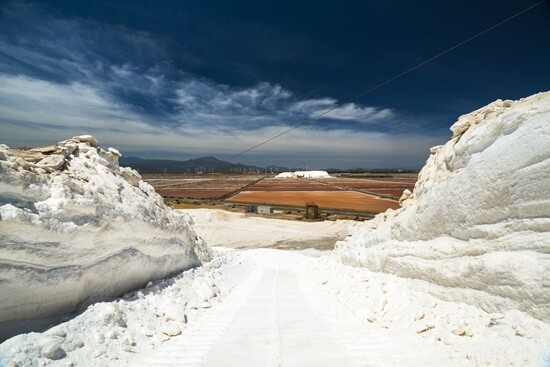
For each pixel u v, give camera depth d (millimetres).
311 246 29297
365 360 4727
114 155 9742
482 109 7875
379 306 7340
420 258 7402
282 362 4750
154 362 4898
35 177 5734
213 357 5090
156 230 9172
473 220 6027
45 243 5457
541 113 4984
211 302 9016
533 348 4121
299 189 76312
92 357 4738
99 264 6648
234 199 59500
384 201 52125
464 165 6785
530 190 4957
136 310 6684
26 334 4488
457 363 4426
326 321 7078
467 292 5746
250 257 21422
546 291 4391
